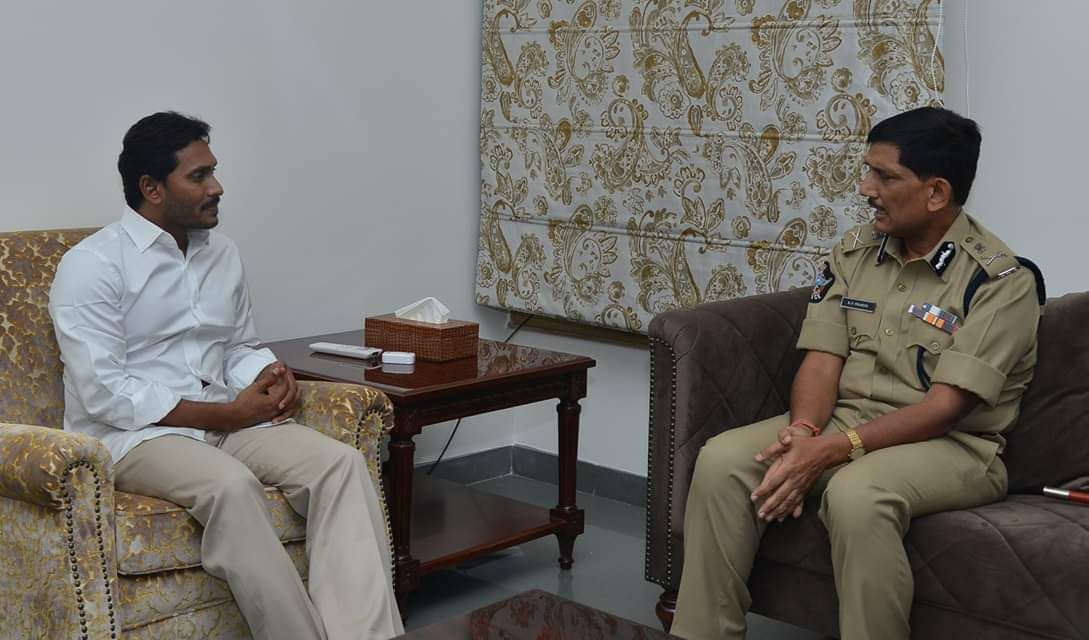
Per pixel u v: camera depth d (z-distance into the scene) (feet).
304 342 11.59
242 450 8.87
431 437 13.47
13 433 7.45
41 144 10.16
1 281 8.89
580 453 13.70
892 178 8.24
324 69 12.16
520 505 11.69
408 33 12.89
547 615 6.31
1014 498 8.51
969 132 8.23
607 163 12.55
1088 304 8.68
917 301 8.45
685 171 11.91
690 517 8.37
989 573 7.34
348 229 12.58
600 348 13.38
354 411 9.00
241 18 11.42
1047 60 10.05
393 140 12.90
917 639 7.77
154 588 7.86
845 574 7.57
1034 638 7.21
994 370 7.99
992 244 8.38
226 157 11.44
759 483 8.23
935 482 7.86
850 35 10.50
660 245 12.23
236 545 7.95
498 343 11.82
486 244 13.75
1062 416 8.57
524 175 13.28
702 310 9.07
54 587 7.40
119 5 10.52
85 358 8.46
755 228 11.41
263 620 8.02
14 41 9.91
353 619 8.09
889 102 10.33
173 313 9.09
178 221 8.95
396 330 10.98
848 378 8.74
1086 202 9.95
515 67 13.20
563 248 13.05
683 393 8.83
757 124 11.27
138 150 8.79
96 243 8.78
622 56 12.27
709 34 11.53
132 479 8.44
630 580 11.00
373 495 8.64
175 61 10.96
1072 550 7.11
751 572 8.52
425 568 9.95
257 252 11.80
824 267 9.08
